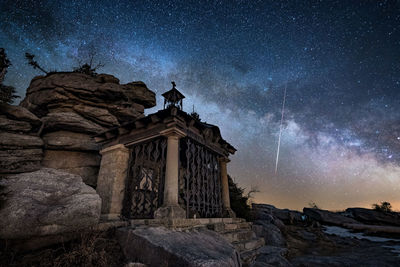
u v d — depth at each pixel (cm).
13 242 248
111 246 313
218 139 779
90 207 307
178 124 559
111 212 546
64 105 964
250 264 471
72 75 1037
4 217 241
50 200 297
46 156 824
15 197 270
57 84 971
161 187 537
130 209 559
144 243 290
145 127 627
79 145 875
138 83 1294
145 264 272
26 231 245
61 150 863
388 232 1353
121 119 1114
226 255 291
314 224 1510
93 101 1029
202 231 424
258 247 624
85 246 277
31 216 253
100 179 645
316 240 1058
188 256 249
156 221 407
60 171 366
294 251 827
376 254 786
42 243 265
